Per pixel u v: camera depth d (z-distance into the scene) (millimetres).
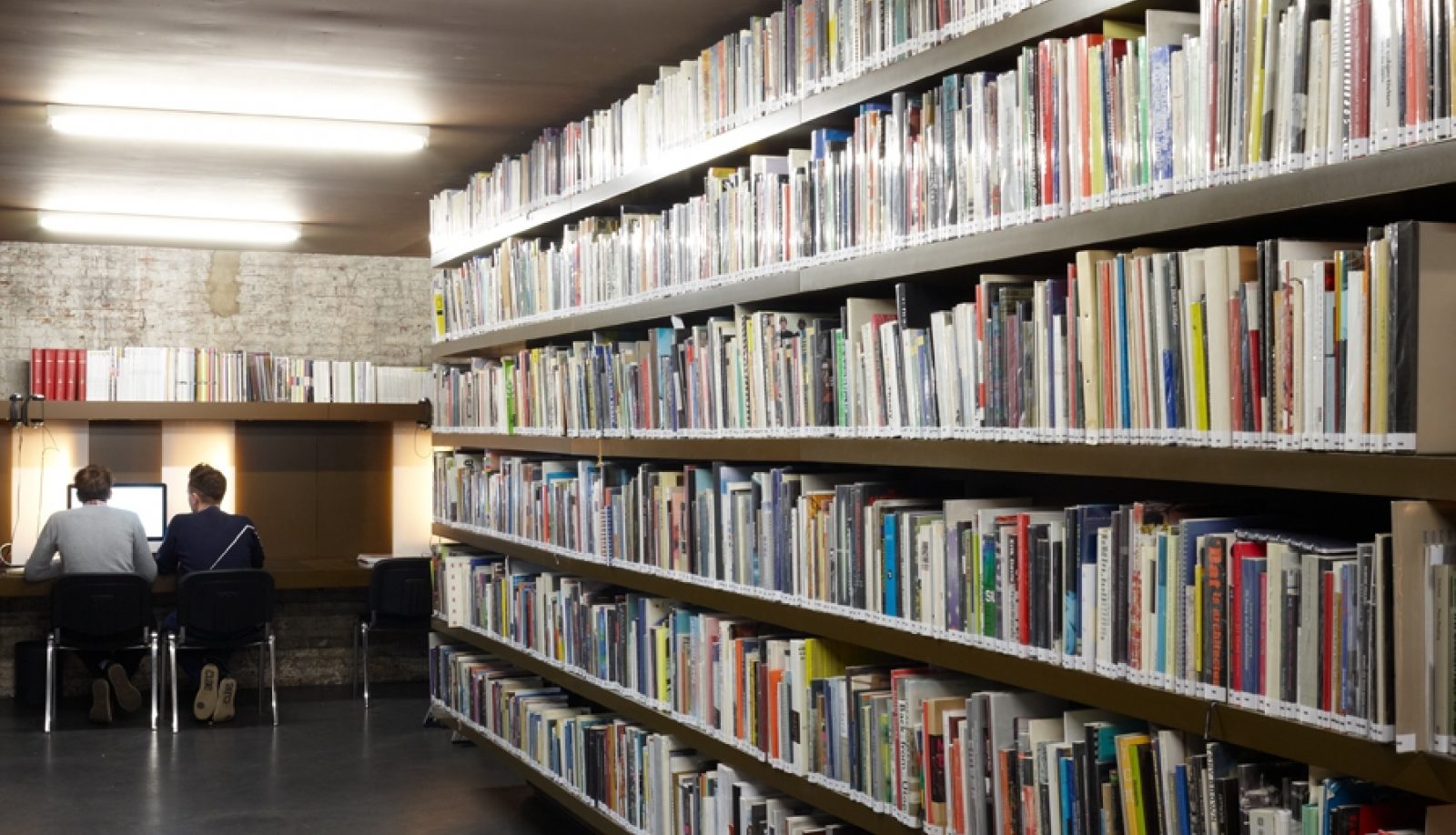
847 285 3584
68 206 7484
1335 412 2156
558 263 5461
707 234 4246
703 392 4262
